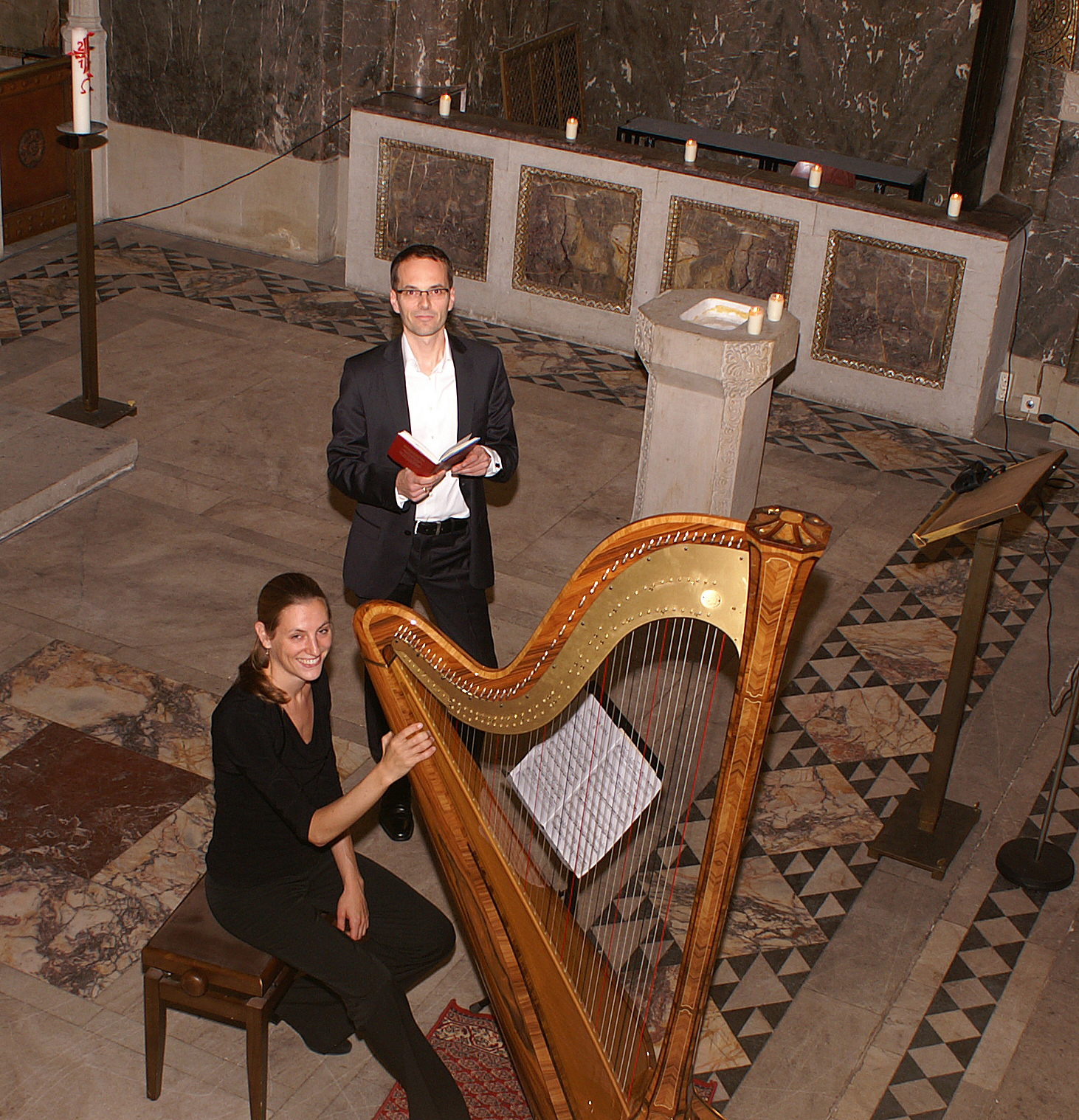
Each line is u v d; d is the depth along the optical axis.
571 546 6.39
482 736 4.05
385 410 4.17
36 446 6.52
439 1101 3.20
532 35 9.91
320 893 3.36
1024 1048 3.91
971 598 4.27
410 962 3.51
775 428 7.83
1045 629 6.02
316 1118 3.49
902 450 7.69
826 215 7.79
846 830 4.75
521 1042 2.94
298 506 6.52
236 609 5.65
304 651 3.12
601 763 3.25
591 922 3.90
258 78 9.27
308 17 8.97
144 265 9.34
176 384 7.65
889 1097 3.72
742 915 4.33
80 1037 3.68
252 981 3.21
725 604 2.30
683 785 4.64
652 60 9.95
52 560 5.88
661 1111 2.59
